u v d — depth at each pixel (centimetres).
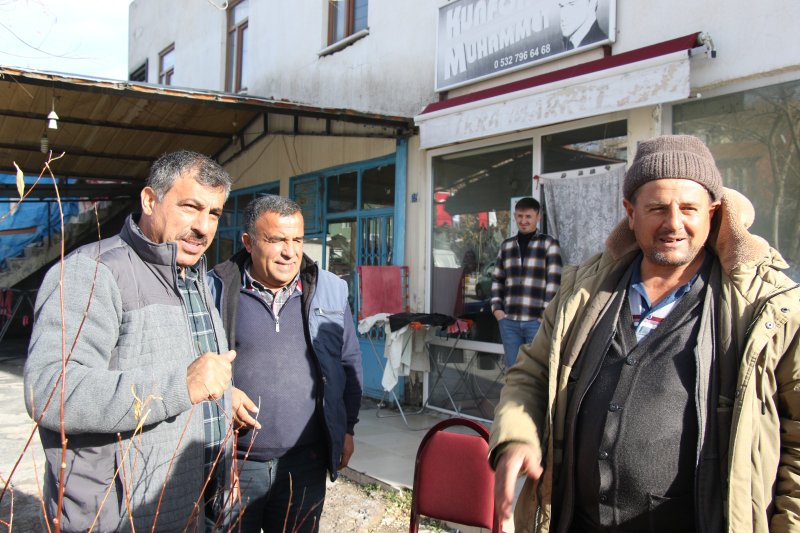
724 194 142
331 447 222
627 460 140
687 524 136
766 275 138
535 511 155
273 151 838
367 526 324
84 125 737
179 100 513
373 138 648
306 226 765
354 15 719
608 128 434
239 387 217
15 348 1009
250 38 910
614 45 429
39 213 1178
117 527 145
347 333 250
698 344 137
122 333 155
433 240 577
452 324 501
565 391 155
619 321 152
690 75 385
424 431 502
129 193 1157
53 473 143
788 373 129
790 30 341
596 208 437
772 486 129
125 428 135
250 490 212
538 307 445
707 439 133
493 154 522
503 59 500
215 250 1005
